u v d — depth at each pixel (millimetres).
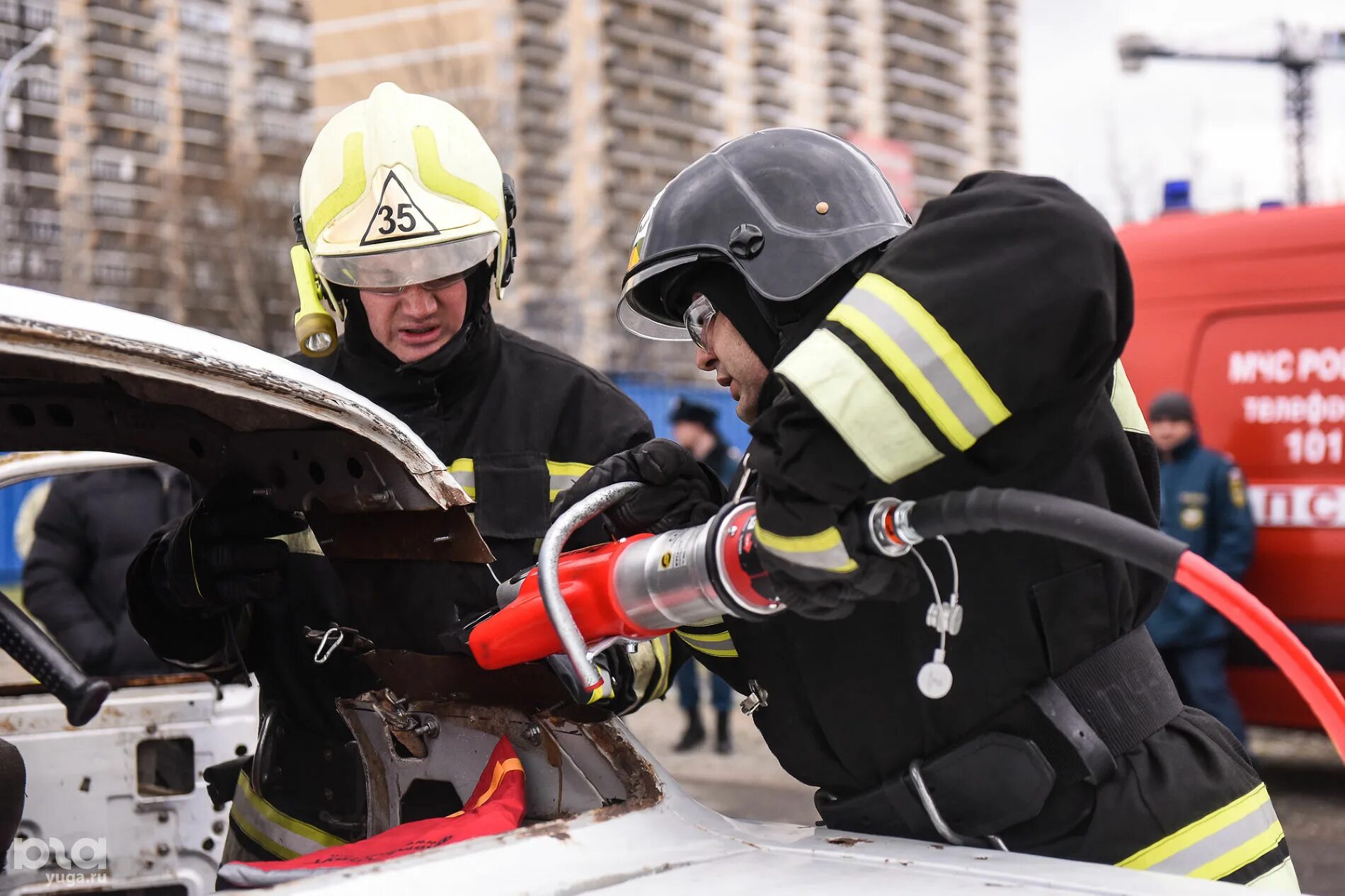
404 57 23438
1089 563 1307
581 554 1303
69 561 3197
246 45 62656
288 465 1447
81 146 54906
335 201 1722
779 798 5078
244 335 27250
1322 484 4559
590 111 66500
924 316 1087
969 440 1106
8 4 19422
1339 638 4461
